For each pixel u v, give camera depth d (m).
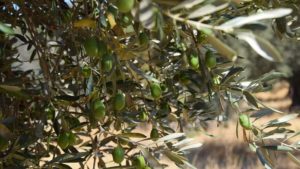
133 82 1.00
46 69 1.00
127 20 0.82
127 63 0.88
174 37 0.92
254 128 1.02
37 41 1.04
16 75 1.20
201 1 0.66
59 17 1.04
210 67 0.90
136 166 0.96
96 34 0.85
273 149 1.00
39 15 1.07
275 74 1.01
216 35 0.70
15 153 0.91
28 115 1.05
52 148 1.11
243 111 1.03
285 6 0.98
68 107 1.07
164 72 1.06
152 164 0.95
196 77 1.02
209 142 4.38
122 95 0.91
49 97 0.97
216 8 0.68
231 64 1.01
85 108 1.00
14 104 1.03
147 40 0.84
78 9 0.97
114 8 0.82
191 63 0.90
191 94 1.12
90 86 0.94
